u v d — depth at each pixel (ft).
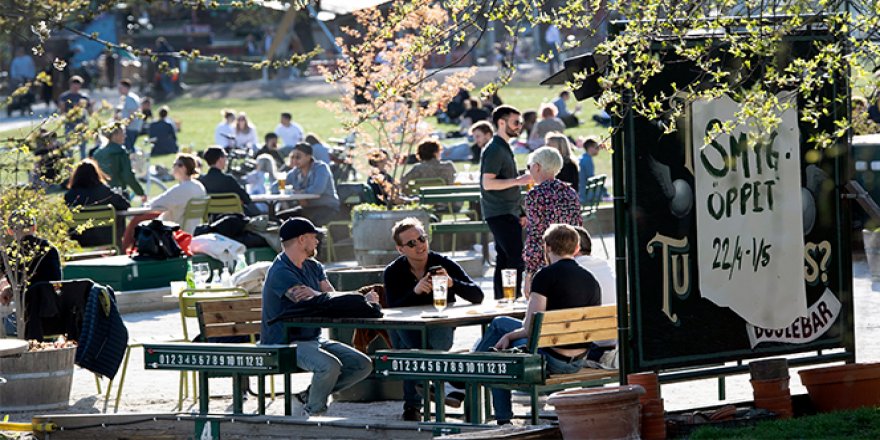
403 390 63.00
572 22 48.55
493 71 312.09
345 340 66.03
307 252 58.08
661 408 50.49
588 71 51.03
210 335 61.62
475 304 60.75
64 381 65.26
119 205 116.47
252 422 54.29
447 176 127.24
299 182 126.41
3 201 69.62
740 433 49.52
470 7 49.47
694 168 52.42
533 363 48.67
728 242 53.31
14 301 68.28
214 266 102.58
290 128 199.31
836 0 47.42
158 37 362.33
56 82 293.84
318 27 358.43
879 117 99.14
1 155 70.95
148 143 188.44
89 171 115.03
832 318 55.93
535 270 71.92
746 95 48.01
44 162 74.08
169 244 100.89
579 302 53.93
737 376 66.59
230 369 54.70
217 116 290.56
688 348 52.70
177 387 69.72
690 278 52.65
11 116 273.13
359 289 66.28
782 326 54.70
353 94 125.49
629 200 51.60
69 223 78.23
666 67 51.21
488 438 47.47
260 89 334.65
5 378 64.23
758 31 46.50
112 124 73.61
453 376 49.78
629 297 51.96
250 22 376.27
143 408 64.18
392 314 57.06
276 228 108.68
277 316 57.00
